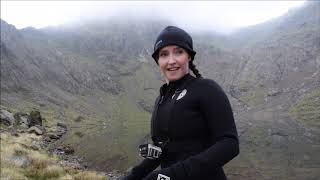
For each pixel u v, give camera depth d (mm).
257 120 126688
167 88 3553
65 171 23141
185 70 3434
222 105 3127
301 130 71938
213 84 3232
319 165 31312
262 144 50750
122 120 198125
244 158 38438
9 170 18656
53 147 51594
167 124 3281
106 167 37469
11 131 66812
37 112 91875
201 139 3203
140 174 3900
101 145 56375
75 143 60781
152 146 3291
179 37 3359
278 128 80375
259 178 28234
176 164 2945
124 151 48000
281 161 35094
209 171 2900
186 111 3199
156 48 3445
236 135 3066
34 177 19547
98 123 158750
